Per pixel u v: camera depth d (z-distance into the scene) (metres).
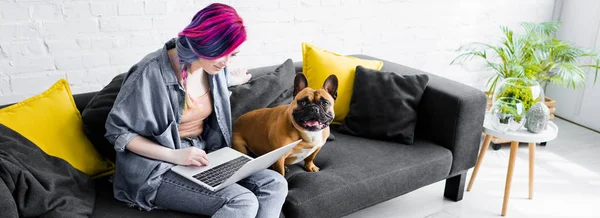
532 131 2.35
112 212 1.67
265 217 1.71
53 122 1.76
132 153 1.72
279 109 1.98
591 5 3.44
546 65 3.07
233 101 2.12
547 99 3.30
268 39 2.92
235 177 1.61
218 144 1.95
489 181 2.74
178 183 1.69
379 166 2.09
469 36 3.53
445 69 3.55
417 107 2.42
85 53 2.51
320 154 2.17
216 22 1.59
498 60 3.70
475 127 2.33
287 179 2.00
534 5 3.64
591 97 3.48
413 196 2.55
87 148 1.83
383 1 3.16
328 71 2.42
